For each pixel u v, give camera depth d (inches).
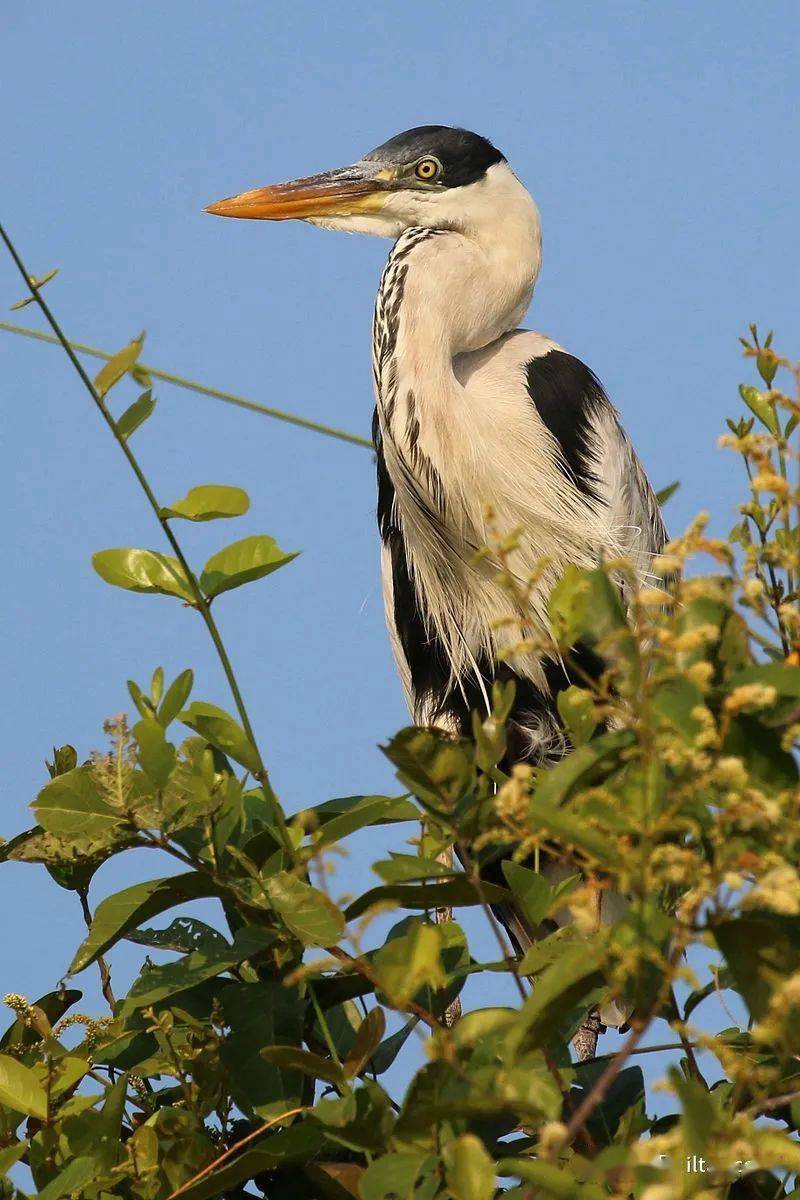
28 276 188.1
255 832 205.2
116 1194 185.0
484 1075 143.6
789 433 205.0
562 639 144.5
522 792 129.3
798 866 134.8
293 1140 164.6
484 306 344.2
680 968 121.3
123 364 188.1
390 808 187.2
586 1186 126.5
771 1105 126.4
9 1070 179.8
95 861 196.7
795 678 134.6
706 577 141.3
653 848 128.5
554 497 333.7
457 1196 132.0
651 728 128.8
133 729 183.2
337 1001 189.5
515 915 321.7
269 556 190.5
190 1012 202.2
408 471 332.2
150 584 190.9
